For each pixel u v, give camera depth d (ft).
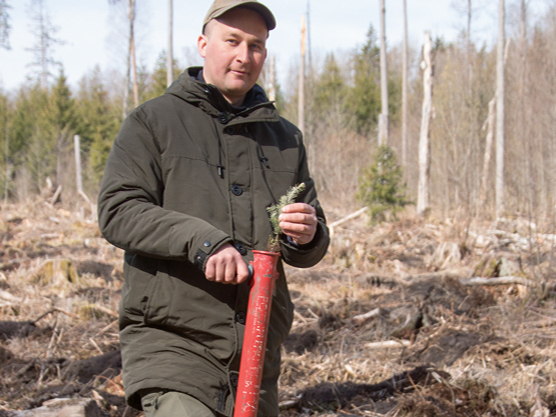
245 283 6.24
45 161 108.27
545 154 52.26
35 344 18.06
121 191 6.06
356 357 16.42
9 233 52.44
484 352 15.21
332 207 75.97
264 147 6.98
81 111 136.26
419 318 18.83
